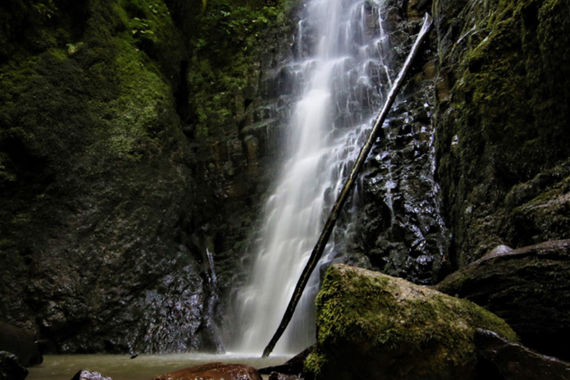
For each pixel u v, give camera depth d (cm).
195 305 627
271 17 1049
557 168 359
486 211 427
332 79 877
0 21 645
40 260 578
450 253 497
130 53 812
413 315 220
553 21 366
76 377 259
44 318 547
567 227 305
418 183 584
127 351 557
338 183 698
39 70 667
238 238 777
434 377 207
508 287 253
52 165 627
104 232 630
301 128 847
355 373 213
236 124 917
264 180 827
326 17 995
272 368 306
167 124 791
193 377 263
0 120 611
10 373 309
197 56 1020
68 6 761
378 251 560
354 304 222
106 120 712
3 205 591
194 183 811
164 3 1008
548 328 232
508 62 442
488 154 439
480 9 561
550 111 377
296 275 649
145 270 633
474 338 217
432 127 629
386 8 899
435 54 730
